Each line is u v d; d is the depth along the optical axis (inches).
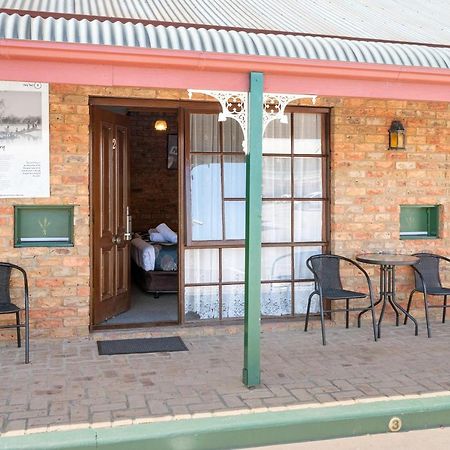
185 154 251.0
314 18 240.8
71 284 235.3
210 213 257.3
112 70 172.9
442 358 219.8
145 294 322.0
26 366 204.8
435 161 273.3
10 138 228.1
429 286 269.1
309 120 265.3
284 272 265.9
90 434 153.4
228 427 159.3
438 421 175.0
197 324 253.3
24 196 229.9
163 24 191.3
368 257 250.2
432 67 192.7
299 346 233.8
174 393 181.9
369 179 265.3
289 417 165.0
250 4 254.7
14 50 161.9
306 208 267.7
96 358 214.8
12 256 229.9
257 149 184.2
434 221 278.4
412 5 298.8
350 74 187.6
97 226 247.3
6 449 146.3
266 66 180.1
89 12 200.5
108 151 256.8
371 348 231.6
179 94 243.8
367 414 169.2
